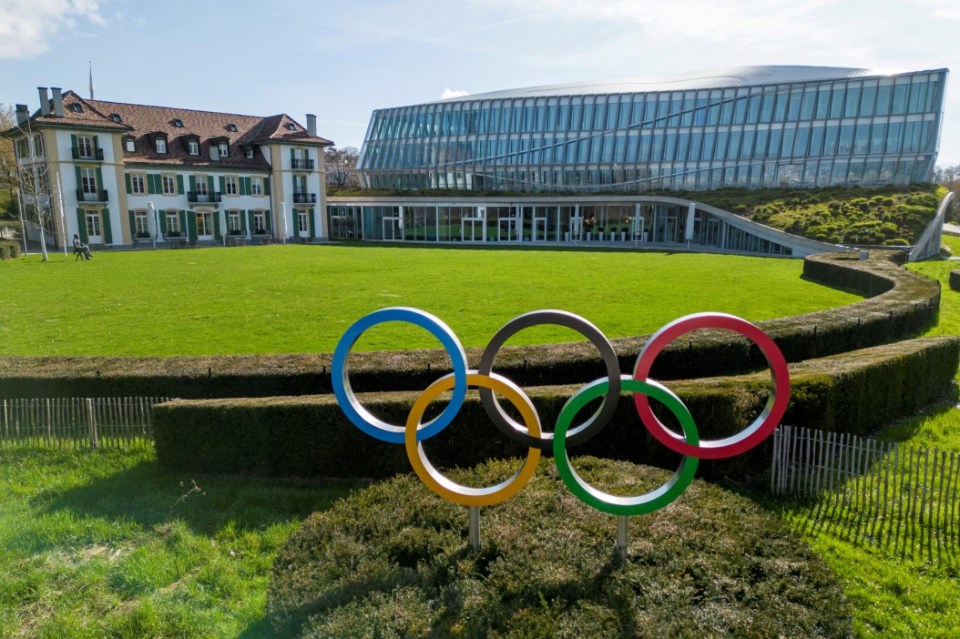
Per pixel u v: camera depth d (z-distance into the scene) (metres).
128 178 48.53
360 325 5.35
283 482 7.38
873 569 5.38
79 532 6.09
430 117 65.44
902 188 44.19
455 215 55.47
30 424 8.58
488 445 7.43
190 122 54.97
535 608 4.21
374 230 59.16
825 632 3.94
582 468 6.28
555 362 9.17
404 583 4.54
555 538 5.00
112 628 4.68
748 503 5.55
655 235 52.06
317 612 4.24
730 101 54.28
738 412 7.23
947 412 9.47
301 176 58.03
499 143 62.19
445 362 9.23
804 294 19.78
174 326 15.47
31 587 5.23
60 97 43.78
